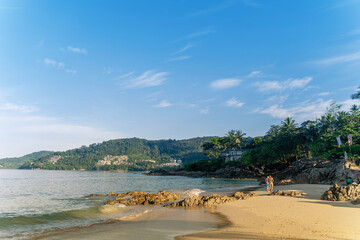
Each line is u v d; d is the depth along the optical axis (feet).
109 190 140.05
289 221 44.75
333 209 55.11
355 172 118.93
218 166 378.32
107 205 75.15
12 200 92.73
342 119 251.80
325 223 42.19
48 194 117.91
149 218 54.80
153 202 78.54
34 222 52.44
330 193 70.28
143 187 161.17
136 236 38.04
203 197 77.41
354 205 59.67
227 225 44.29
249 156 290.56
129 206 74.74
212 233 38.40
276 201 70.69
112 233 40.63
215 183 195.83
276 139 272.51
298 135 252.21
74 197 102.12
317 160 166.20
